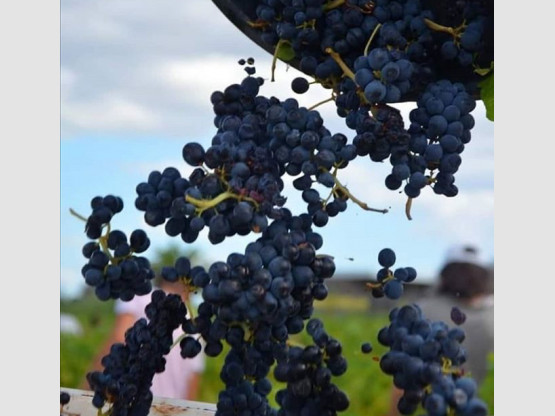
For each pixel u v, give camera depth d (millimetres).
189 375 1502
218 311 639
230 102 721
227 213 648
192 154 664
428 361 595
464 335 605
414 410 598
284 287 612
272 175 669
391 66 669
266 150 682
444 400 572
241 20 784
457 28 729
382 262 698
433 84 721
